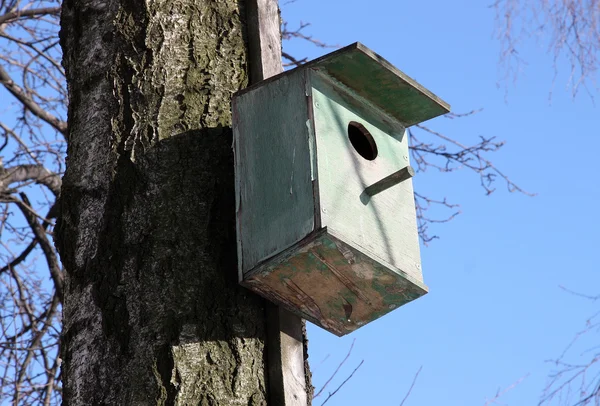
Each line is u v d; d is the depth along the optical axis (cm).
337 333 364
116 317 308
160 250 317
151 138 338
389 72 362
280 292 330
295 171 335
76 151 346
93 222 328
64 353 316
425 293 349
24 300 721
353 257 327
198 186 333
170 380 296
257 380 311
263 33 373
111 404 295
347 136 355
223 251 328
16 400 642
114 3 368
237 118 351
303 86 347
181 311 308
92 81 355
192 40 361
